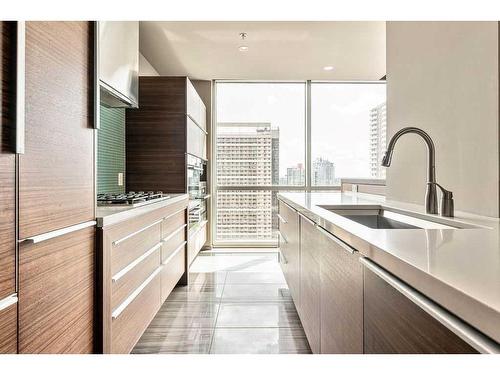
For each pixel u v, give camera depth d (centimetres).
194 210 445
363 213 217
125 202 219
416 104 223
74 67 145
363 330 104
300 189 604
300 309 238
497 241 92
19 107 105
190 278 397
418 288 66
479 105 161
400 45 247
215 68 504
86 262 153
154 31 374
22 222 111
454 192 181
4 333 103
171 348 228
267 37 391
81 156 150
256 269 438
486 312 47
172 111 410
